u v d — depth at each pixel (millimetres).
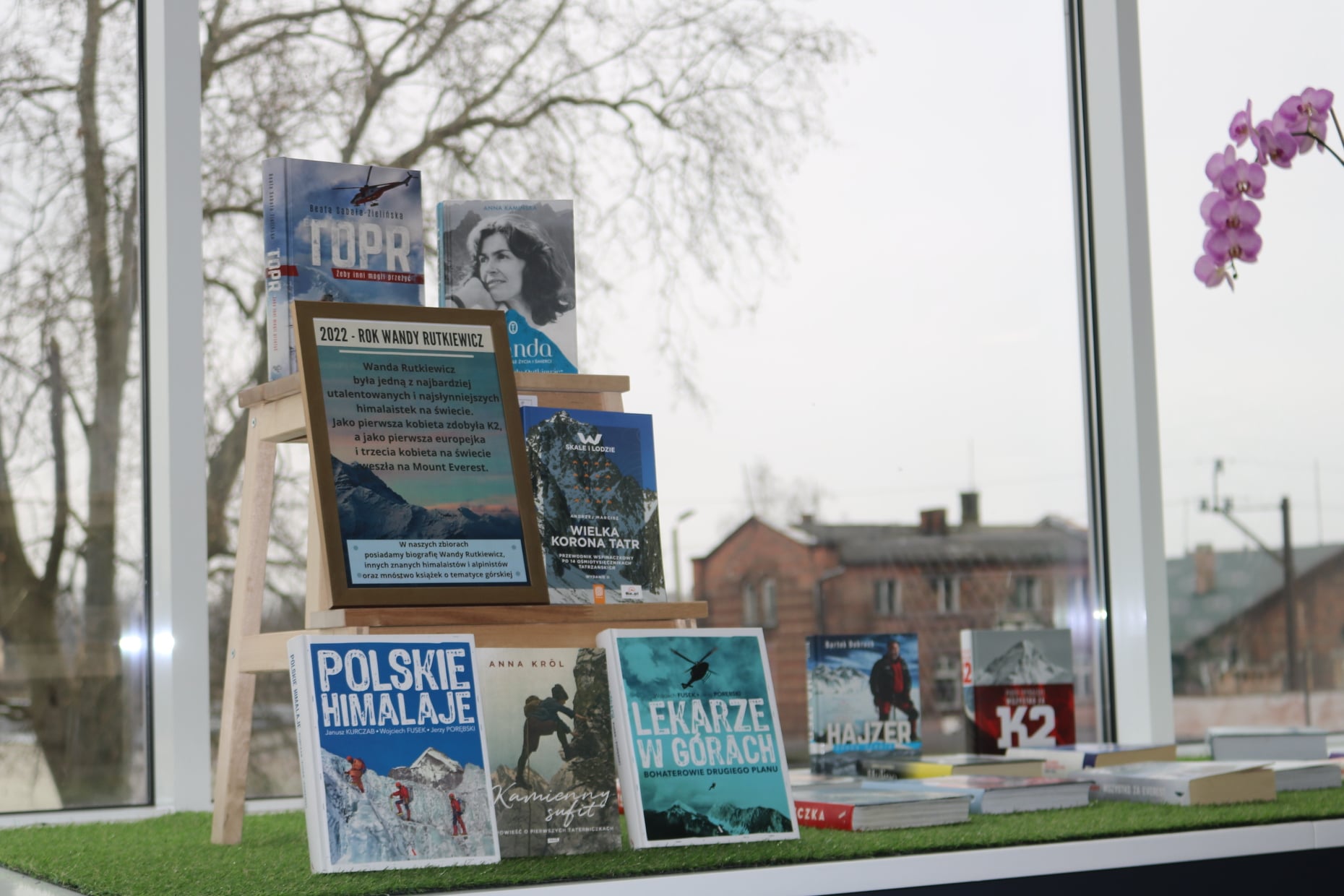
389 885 1384
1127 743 2795
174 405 2338
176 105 2375
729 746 1666
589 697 1629
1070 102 3059
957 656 2842
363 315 1669
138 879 1505
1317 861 1872
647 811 1592
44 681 2316
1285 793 2158
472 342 1722
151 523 2389
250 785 2420
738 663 1718
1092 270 3021
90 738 2326
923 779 2092
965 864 1620
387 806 1468
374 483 1595
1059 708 2492
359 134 2703
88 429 2402
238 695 1821
